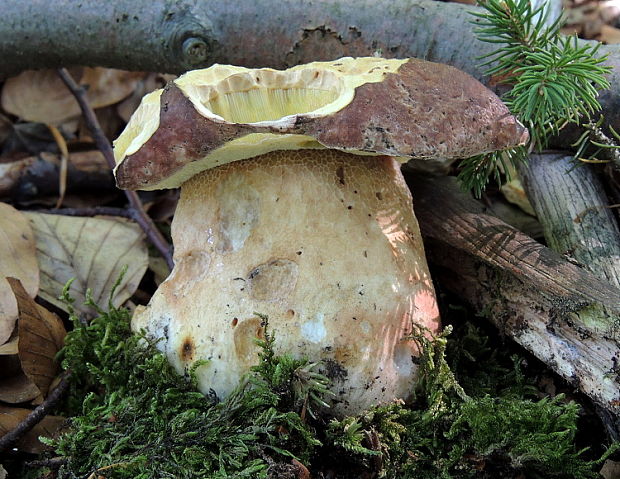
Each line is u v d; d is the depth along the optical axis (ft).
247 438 1.07
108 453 1.08
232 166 1.12
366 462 1.10
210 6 1.39
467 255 1.23
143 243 1.42
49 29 1.44
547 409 1.09
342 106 1.04
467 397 1.11
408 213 1.17
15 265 1.32
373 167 1.14
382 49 1.37
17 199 1.59
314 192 1.10
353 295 1.08
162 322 1.14
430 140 1.04
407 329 1.11
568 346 1.12
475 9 1.37
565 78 1.13
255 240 1.10
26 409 1.21
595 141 1.27
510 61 1.20
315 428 1.10
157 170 1.05
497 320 1.20
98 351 1.19
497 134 1.08
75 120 1.71
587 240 1.22
